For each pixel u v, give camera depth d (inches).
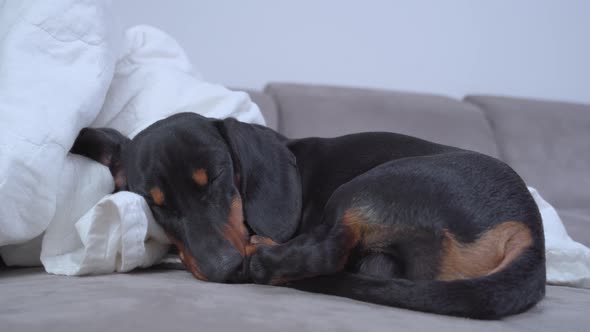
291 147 35.9
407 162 30.5
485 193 29.1
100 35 34.0
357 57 56.3
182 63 39.5
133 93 36.5
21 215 30.5
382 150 34.5
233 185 32.4
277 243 32.2
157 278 30.5
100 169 33.2
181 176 31.7
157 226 32.3
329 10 55.1
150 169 31.9
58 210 31.9
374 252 30.3
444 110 51.4
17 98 31.4
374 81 57.0
